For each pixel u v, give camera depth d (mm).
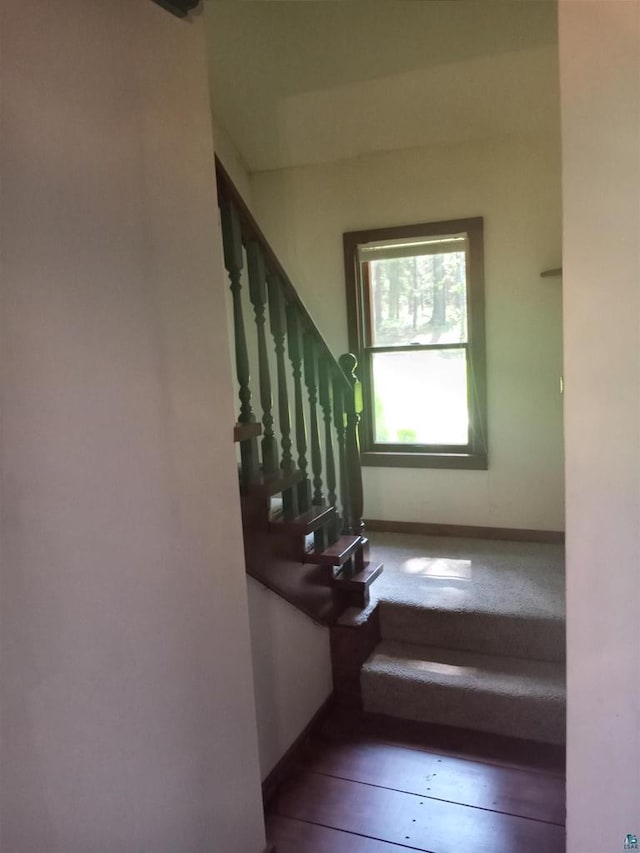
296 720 2404
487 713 2445
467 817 2049
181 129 1515
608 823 1262
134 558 1345
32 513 1096
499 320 3406
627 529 1158
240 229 2006
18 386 1068
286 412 2262
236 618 1742
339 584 2678
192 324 1547
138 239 1362
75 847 1199
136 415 1351
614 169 1082
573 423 1164
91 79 1239
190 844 1545
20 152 1078
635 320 1102
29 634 1091
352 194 3541
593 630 1212
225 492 1685
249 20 2754
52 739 1143
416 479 3697
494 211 3322
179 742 1498
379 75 3002
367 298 3668
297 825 2049
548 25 2662
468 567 3174
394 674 2568
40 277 1114
